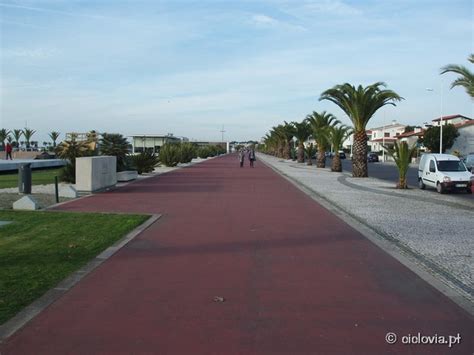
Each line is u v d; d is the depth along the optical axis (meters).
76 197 17.94
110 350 4.50
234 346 4.61
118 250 8.73
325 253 8.72
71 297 6.04
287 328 5.08
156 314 5.47
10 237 9.71
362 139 32.53
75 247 8.84
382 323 5.27
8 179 26.83
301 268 7.62
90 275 7.05
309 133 60.41
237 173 34.84
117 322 5.21
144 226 11.34
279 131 78.94
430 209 15.58
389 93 31.03
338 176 33.59
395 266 7.81
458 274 7.37
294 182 26.56
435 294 6.34
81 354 4.42
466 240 10.16
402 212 14.70
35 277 6.84
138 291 6.32
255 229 11.16
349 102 32.28
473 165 36.59
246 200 17.19
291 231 10.97
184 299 6.02
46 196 17.84
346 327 5.14
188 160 55.22
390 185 26.12
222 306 5.76
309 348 4.58
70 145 27.55
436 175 22.28
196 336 4.85
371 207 15.80
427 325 5.23
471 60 17.42
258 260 8.11
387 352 4.52
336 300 6.04
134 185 23.67
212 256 8.38
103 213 13.38
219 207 15.10
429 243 9.81
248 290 6.41
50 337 4.80
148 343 4.67
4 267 7.37
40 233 10.18
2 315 5.36
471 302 6.03
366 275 7.25
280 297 6.13
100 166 20.62
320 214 13.84
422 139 70.50
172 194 19.22
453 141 69.12
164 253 8.55
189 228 11.22
